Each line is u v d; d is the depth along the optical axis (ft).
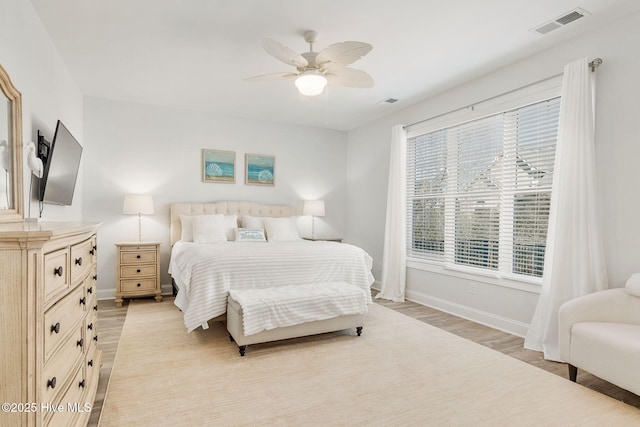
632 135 8.19
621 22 8.39
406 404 6.65
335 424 5.99
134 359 8.54
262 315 8.88
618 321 7.54
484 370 8.18
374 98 14.33
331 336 10.39
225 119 17.02
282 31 9.05
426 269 14.23
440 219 13.94
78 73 11.83
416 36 9.29
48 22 8.55
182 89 13.43
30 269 3.44
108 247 14.73
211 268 9.93
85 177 14.34
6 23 6.31
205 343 9.67
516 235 11.02
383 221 17.02
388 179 16.48
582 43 9.18
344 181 20.04
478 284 12.00
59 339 4.21
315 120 17.90
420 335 10.54
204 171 16.49
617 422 6.15
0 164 5.76
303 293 9.86
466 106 12.57
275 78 9.45
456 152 13.24
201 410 6.35
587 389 7.32
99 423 5.90
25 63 7.36
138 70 11.59
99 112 14.53
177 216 15.49
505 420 6.16
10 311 3.36
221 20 8.54
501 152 11.50
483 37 9.35
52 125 9.57
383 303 14.53
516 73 10.84
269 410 6.39
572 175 8.93
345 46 7.64
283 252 11.06
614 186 8.49
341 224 20.02
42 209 8.12
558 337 8.66
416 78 12.18
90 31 9.02
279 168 18.34
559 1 7.73
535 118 10.50
